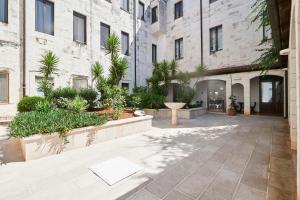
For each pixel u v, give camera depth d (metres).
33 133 3.97
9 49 8.06
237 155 4.20
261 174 3.24
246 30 12.16
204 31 14.59
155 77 12.40
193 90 12.58
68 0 10.26
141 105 11.28
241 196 2.58
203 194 2.64
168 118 10.37
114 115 6.30
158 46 17.55
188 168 3.52
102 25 12.48
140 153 4.38
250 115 11.23
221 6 13.48
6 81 8.09
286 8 3.82
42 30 9.30
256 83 12.59
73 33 10.67
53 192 2.69
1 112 7.86
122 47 14.01
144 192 2.69
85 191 2.72
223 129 7.12
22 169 3.45
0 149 4.57
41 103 5.87
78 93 8.84
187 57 15.76
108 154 4.31
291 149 4.55
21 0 8.44
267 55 7.86
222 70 12.34
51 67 6.91
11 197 2.55
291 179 3.04
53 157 4.08
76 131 4.65
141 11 15.98
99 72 7.98
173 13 16.92
